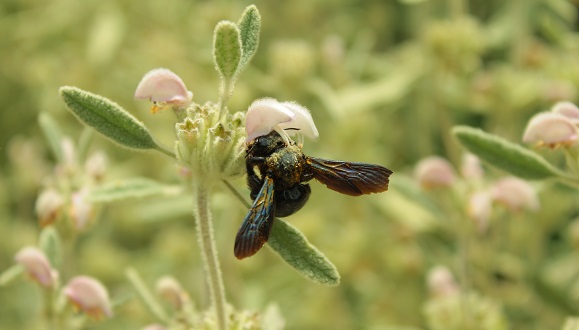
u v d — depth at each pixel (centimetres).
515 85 79
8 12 114
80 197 59
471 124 96
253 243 48
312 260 49
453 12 83
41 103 102
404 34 105
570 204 81
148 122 89
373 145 87
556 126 52
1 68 110
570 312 76
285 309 77
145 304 58
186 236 88
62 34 106
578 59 85
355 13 105
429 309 66
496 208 64
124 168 91
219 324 50
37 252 56
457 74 82
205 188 49
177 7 99
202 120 49
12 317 91
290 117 48
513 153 54
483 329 65
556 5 86
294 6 103
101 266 88
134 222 94
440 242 83
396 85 84
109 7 99
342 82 84
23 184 96
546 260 87
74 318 57
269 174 48
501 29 92
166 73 50
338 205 83
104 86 97
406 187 65
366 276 79
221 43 49
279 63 79
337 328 78
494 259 76
